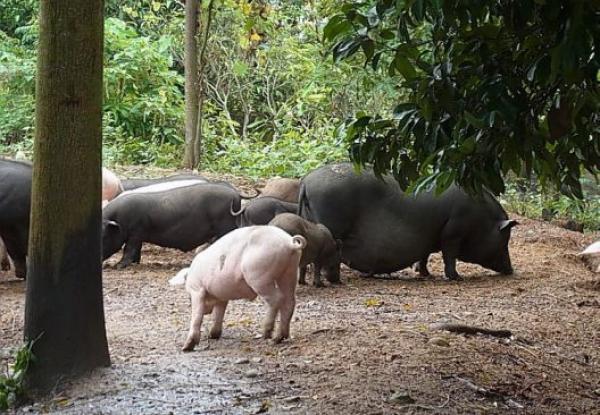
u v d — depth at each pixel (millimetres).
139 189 11664
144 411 5637
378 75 16484
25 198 9859
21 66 20609
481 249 11109
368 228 10891
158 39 23234
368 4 5660
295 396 5891
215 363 6578
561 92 5172
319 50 20938
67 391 6047
